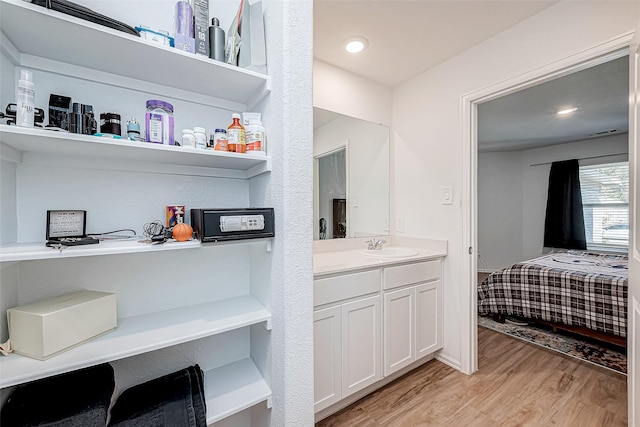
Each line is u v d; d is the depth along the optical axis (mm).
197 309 1109
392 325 1803
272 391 1048
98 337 872
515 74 1693
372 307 1709
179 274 1126
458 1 1504
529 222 5016
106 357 770
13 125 689
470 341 1976
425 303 1996
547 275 2551
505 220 5180
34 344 745
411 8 1553
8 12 649
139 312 1048
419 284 1962
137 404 904
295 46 959
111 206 995
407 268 1883
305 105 985
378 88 2416
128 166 1007
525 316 2654
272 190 1029
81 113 808
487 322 2891
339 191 2215
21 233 858
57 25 701
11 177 827
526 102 2807
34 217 877
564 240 4547
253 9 1068
